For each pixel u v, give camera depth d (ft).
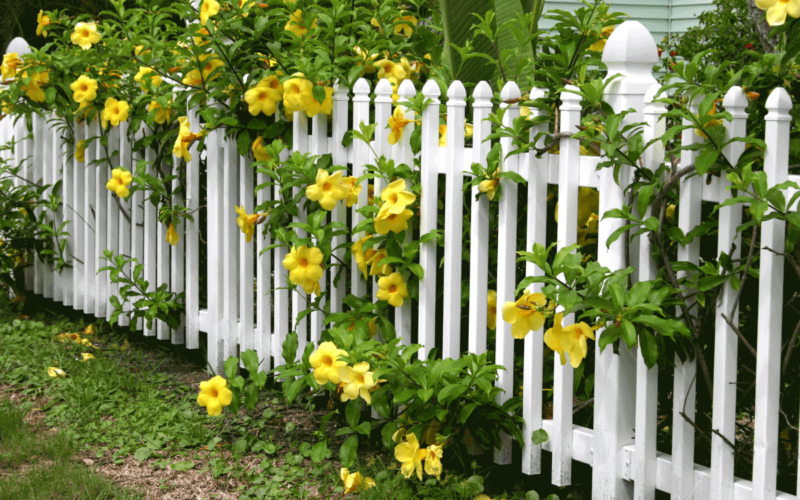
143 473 9.24
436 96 9.07
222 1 11.12
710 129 6.46
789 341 6.67
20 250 15.76
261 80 10.84
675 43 21.33
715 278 6.64
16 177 16.01
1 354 13.26
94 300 14.94
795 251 6.45
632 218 6.97
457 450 8.94
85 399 11.18
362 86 10.06
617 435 7.48
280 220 11.08
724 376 6.70
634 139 6.94
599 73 8.98
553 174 8.10
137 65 13.07
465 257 9.19
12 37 27.07
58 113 14.79
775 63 6.97
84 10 25.18
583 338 6.94
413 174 9.51
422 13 13.53
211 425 10.60
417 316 10.03
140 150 13.75
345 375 8.28
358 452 9.71
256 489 8.82
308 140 10.91
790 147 6.79
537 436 8.18
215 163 12.00
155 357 13.65
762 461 6.48
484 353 8.39
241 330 11.99
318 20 11.54
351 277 10.33
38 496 8.36
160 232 13.21
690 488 7.12
